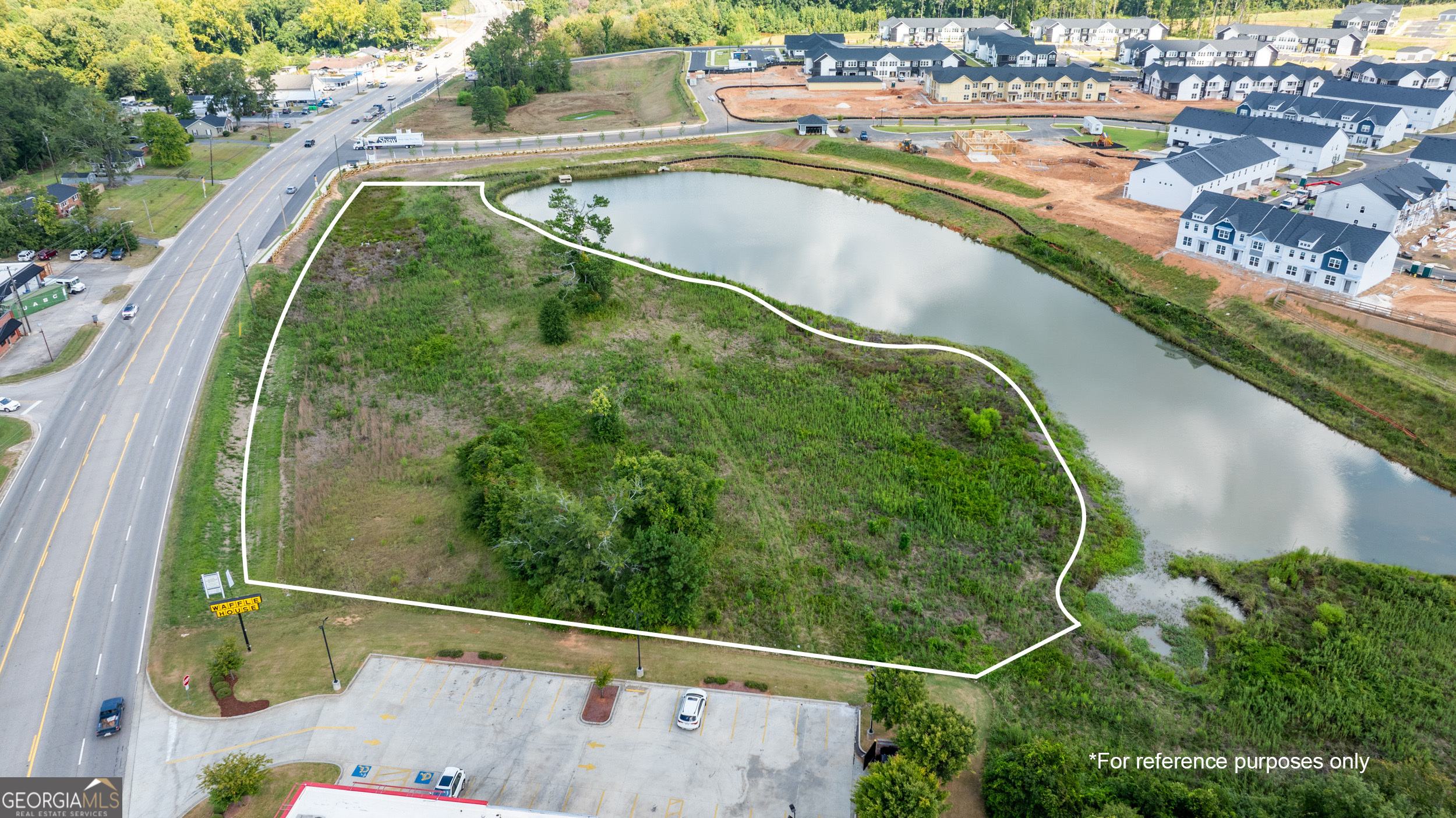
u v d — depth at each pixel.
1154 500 73.31
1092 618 61.06
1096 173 151.75
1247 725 52.56
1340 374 88.06
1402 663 56.53
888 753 48.78
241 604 55.16
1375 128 160.00
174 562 62.97
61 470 72.62
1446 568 65.44
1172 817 44.47
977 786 48.22
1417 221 119.12
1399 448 78.81
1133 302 107.81
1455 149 129.75
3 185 144.75
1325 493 74.19
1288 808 45.47
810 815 46.09
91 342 94.38
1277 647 58.09
